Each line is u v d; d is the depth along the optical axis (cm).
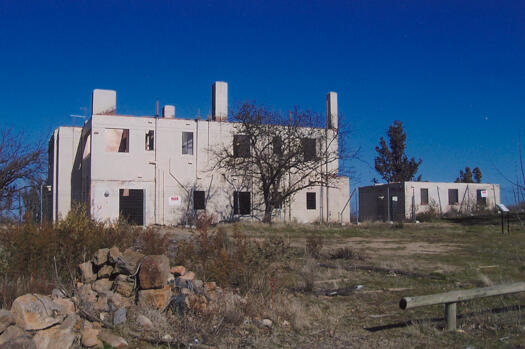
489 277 1199
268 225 3094
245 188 3856
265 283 938
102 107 3756
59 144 3975
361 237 2538
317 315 842
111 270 824
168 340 676
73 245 980
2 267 884
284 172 3631
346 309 896
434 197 4838
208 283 900
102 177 3500
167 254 1149
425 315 857
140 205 3631
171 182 3688
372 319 833
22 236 931
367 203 5234
